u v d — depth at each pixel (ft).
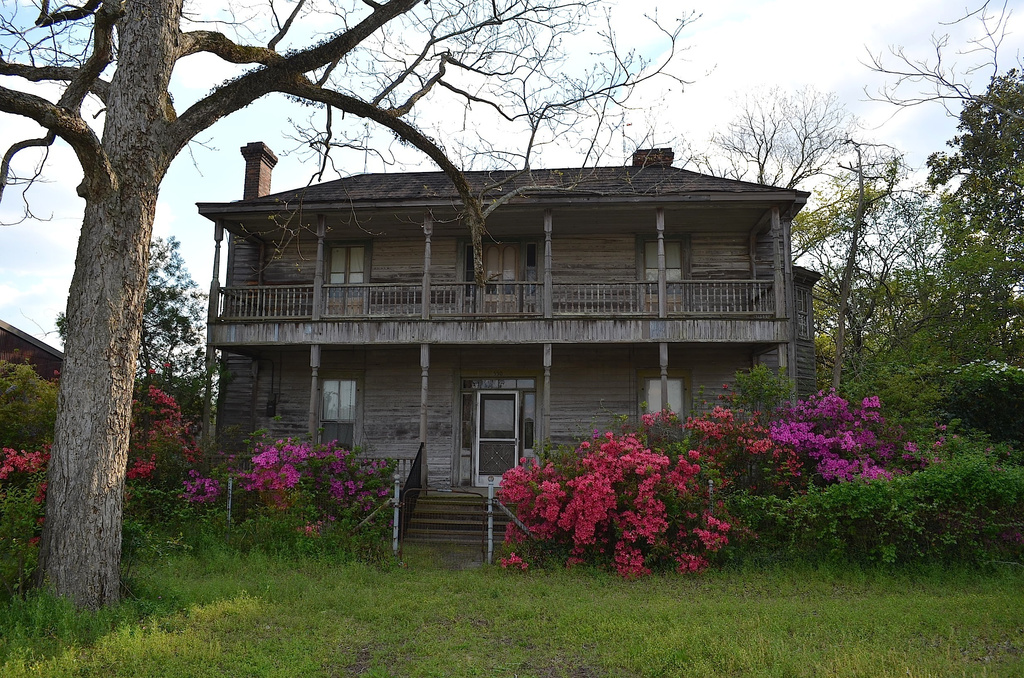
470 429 56.18
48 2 28.32
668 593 28.91
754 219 53.11
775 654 19.69
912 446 38.78
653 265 56.34
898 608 25.18
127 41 25.66
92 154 23.21
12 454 33.12
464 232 57.00
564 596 27.96
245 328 51.37
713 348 54.85
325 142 35.73
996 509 32.40
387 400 56.70
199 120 27.04
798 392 55.57
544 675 19.15
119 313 24.52
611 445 35.12
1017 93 40.14
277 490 38.70
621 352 55.67
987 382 48.03
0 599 22.86
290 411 57.16
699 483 35.81
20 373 41.06
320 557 34.40
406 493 40.37
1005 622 23.07
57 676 17.90
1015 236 73.56
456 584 30.12
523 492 35.55
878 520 32.94
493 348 56.24
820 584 29.89
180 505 39.52
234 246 59.36
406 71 35.96
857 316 90.68
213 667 18.98
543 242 57.06
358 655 20.80
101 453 23.79
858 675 18.13
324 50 29.84
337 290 56.90
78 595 22.88
